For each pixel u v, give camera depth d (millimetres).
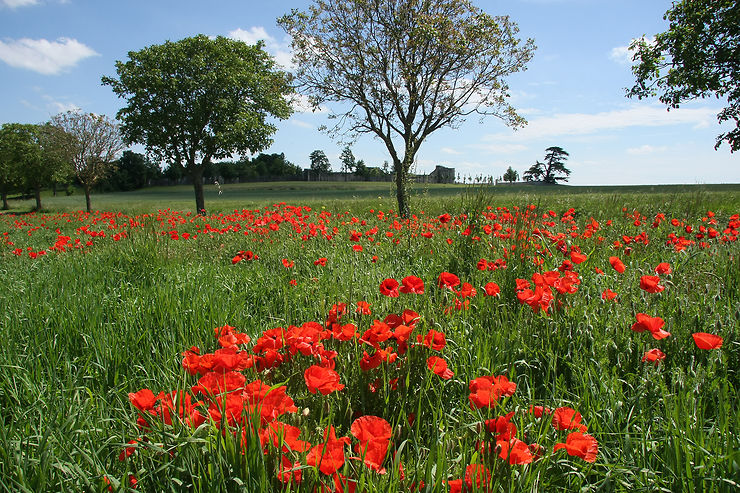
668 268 3439
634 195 17359
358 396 2160
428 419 2031
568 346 2662
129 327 3318
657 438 1891
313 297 4004
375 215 12805
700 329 2768
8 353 2820
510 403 2166
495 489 1330
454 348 2621
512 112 16703
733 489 1477
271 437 1360
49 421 1919
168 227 12555
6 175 51938
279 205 12500
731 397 2203
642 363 2438
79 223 18922
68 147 37344
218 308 3668
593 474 1809
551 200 17594
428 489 1374
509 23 15930
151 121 26766
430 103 16609
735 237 5770
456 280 3039
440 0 15914
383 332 2045
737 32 17750
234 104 28047
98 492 1432
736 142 18953
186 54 27406
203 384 1630
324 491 1273
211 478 1349
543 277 2869
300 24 16234
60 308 3719
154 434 1591
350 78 16156
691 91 18531
